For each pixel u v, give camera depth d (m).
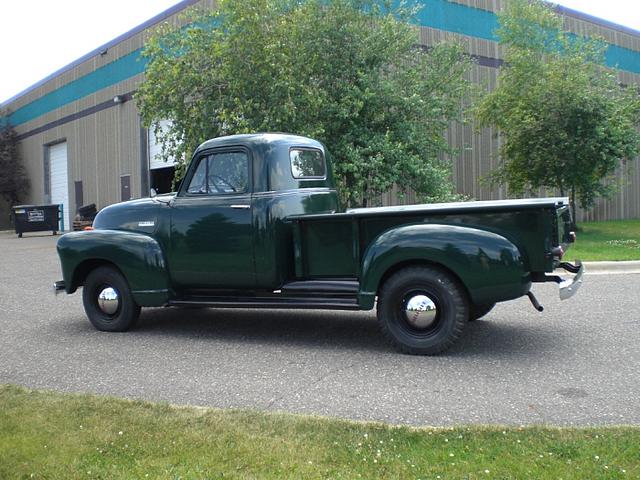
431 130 16.05
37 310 8.75
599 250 13.53
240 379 5.10
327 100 14.53
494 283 5.32
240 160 6.46
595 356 5.58
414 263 5.73
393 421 4.06
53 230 29.17
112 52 28.39
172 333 7.00
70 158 33.06
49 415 4.10
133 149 27.44
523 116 17.41
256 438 3.66
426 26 20.08
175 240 6.72
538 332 6.59
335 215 5.97
